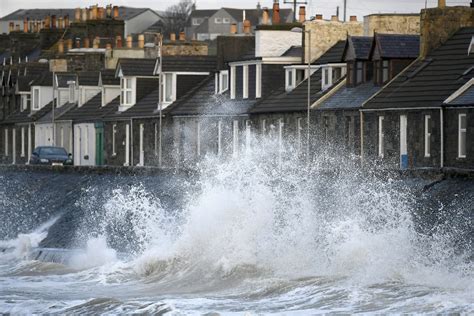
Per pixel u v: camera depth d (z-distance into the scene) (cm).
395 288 8781
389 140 16312
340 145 17438
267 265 10325
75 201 17950
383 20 19725
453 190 11619
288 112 18662
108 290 10550
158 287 10481
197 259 10894
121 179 17975
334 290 9012
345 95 17825
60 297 10200
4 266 12900
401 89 16462
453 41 16838
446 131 15338
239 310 8700
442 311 7838
